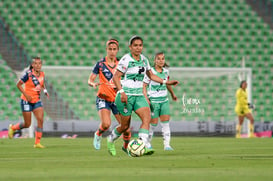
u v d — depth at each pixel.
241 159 32.34
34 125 74.62
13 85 91.69
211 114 91.38
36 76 49.22
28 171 25.11
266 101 98.06
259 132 79.31
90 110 90.88
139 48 31.78
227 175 22.94
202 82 92.38
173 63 101.69
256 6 109.62
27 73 48.91
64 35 102.00
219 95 92.06
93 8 105.56
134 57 32.09
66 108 90.06
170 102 90.00
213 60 102.56
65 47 100.81
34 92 48.62
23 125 56.62
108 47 37.66
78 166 27.64
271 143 54.12
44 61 99.06
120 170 25.27
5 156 37.00
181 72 81.12
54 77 84.69
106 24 104.44
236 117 80.62
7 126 76.62
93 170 25.31
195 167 27.00
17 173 24.16
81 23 103.81
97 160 31.78
